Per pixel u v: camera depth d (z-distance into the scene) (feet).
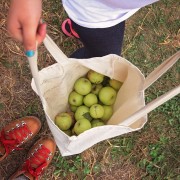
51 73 4.06
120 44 4.64
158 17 6.18
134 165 5.58
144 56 6.01
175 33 6.19
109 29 4.12
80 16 3.84
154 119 5.77
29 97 5.51
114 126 3.81
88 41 4.46
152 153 5.63
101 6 3.54
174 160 5.68
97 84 4.80
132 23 6.06
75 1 3.64
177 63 6.06
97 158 5.48
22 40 2.47
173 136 5.77
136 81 4.14
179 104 5.82
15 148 5.24
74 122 4.83
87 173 5.41
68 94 4.79
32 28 2.36
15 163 5.32
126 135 5.62
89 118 4.73
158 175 5.58
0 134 5.28
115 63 4.29
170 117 5.81
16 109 5.44
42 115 5.49
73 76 4.55
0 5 5.67
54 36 5.77
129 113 4.35
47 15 5.79
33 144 5.41
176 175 5.63
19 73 5.55
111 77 4.56
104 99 4.69
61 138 4.07
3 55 5.56
